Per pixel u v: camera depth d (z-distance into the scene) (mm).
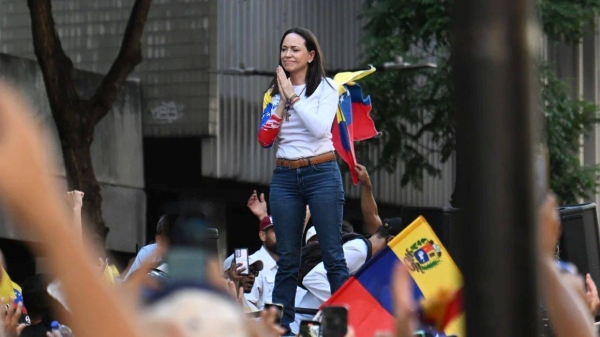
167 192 37812
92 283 2736
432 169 39062
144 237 35438
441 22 36219
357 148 38500
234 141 38156
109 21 37906
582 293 6367
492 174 3688
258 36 39094
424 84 39188
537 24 3982
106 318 2750
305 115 12391
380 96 37594
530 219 3715
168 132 37094
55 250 2676
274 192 12766
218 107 37344
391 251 9312
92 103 25688
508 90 3674
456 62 3748
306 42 12734
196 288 3635
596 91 48500
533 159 3717
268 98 13008
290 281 12570
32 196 2621
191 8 37250
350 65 42781
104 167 33875
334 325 6562
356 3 43062
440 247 9312
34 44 25312
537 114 3758
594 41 48312
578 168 38438
